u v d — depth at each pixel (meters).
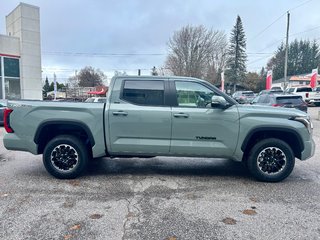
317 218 3.35
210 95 4.79
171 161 6.20
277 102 12.39
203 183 4.67
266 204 3.77
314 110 22.33
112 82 4.86
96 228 3.07
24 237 2.87
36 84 21.56
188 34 47.72
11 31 22.14
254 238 2.88
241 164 5.95
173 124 4.66
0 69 19.75
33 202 3.78
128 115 4.66
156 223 3.20
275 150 4.67
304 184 4.64
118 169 5.49
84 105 4.73
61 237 2.87
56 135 4.96
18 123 4.75
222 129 4.66
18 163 5.91
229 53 55.84
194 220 3.28
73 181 4.71
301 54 70.94
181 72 47.88
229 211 3.54
